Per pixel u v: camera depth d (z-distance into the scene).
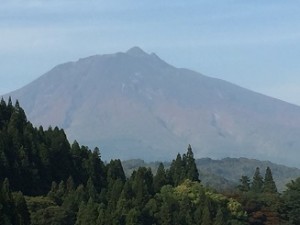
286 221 163.75
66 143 170.12
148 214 142.12
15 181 150.38
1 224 111.00
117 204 140.12
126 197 146.00
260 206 163.62
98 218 132.62
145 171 163.62
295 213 165.88
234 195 165.50
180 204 145.88
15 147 157.12
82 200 143.00
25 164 154.25
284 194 173.38
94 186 156.50
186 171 171.00
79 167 167.25
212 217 145.62
